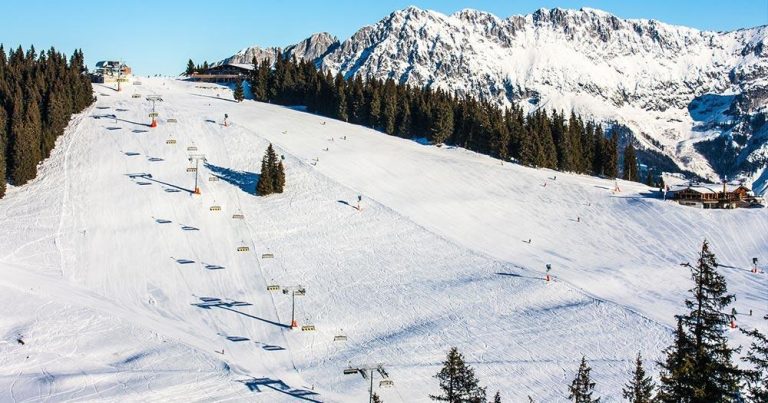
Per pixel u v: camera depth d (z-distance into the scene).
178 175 108.00
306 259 85.12
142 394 53.84
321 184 108.31
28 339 63.28
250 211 98.62
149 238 89.06
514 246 92.38
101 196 100.19
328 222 96.19
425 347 63.44
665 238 98.31
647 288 79.44
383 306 73.19
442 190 112.44
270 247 88.12
